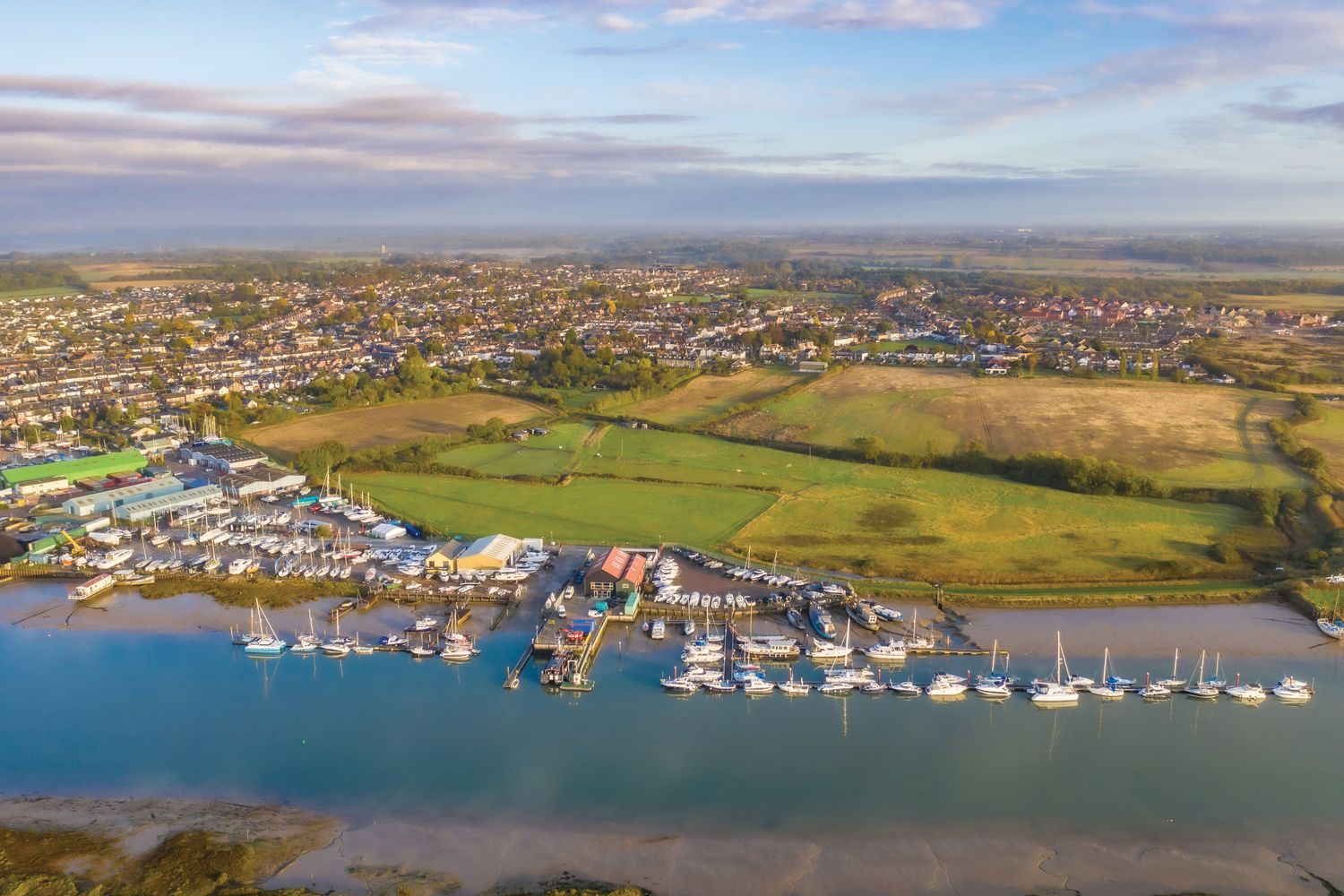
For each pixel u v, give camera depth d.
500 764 111.69
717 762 112.56
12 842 95.44
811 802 104.31
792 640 143.88
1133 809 103.00
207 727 120.31
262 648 141.75
